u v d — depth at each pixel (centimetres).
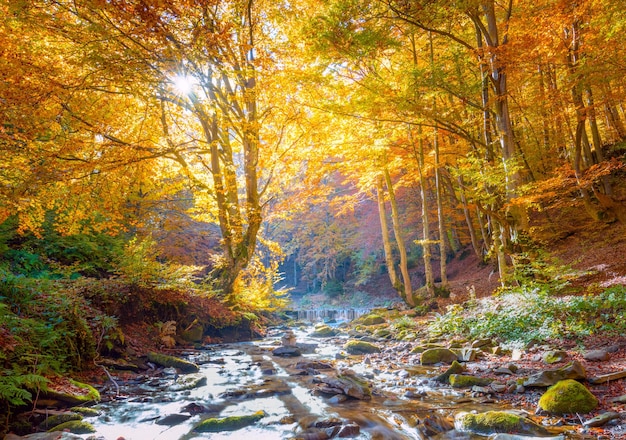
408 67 1156
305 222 3550
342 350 1043
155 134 1200
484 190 1137
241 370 814
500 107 1074
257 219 1352
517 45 938
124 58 797
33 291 729
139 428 490
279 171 1427
